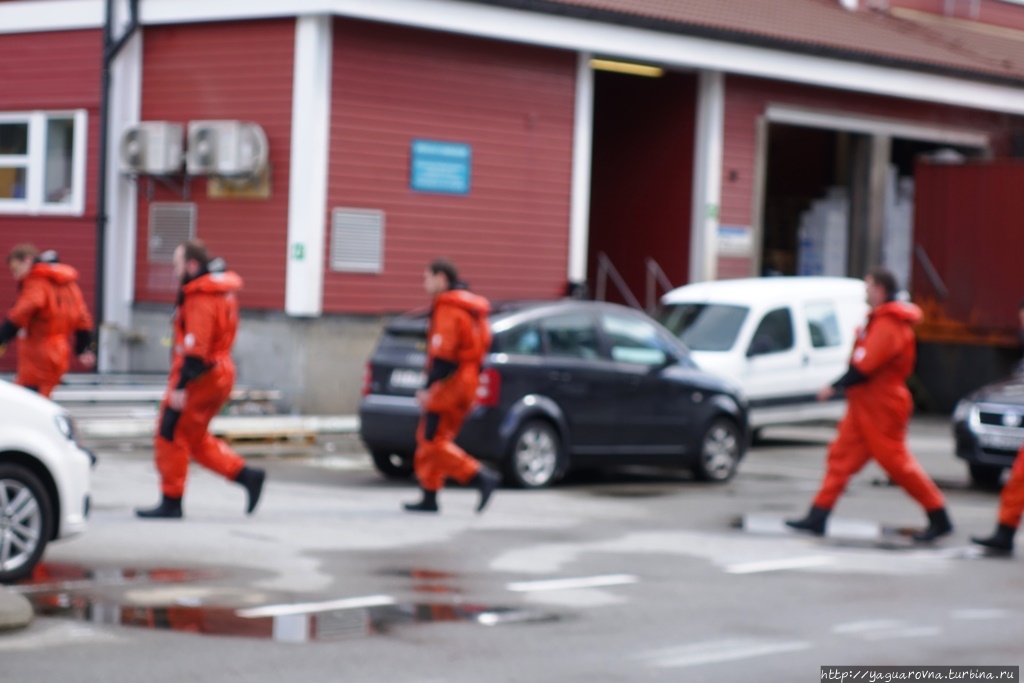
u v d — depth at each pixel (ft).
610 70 131.44
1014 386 87.15
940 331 139.85
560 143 116.98
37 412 48.39
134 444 88.99
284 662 38.40
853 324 108.99
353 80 104.68
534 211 115.65
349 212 104.99
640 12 118.52
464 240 111.45
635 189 135.44
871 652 41.93
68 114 114.11
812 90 138.41
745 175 133.39
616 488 79.36
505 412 74.79
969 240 138.31
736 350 101.86
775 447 107.04
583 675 38.22
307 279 103.04
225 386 61.16
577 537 61.36
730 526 66.23
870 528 67.21
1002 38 168.76
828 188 150.00
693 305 105.91
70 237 114.11
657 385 80.79
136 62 111.14
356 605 45.96
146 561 51.70
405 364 76.07
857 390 64.13
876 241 148.36
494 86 112.57
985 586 53.31
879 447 63.72
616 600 48.44
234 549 54.75
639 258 135.23
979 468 87.71
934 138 150.00
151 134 107.14
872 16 153.79
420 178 108.58
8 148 117.39
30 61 115.85
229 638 40.83
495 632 43.01
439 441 65.72
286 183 104.17
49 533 48.39
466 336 64.95
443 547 57.52
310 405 103.86
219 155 104.32
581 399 77.66
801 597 50.03
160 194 110.42
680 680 38.06
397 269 107.86
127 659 38.11
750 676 38.68
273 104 104.88
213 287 59.93
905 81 142.20
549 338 77.30
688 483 83.15
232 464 61.82
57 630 41.09
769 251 149.89
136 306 111.96
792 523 65.36
